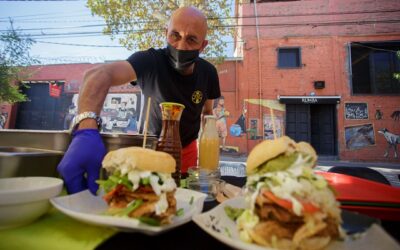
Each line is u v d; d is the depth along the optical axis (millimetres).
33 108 11328
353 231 720
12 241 595
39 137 1110
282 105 9172
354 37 8984
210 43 7672
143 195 760
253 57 9461
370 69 8906
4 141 1121
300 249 659
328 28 9148
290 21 9352
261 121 9242
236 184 1382
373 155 8578
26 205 643
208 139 1396
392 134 8555
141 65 1771
